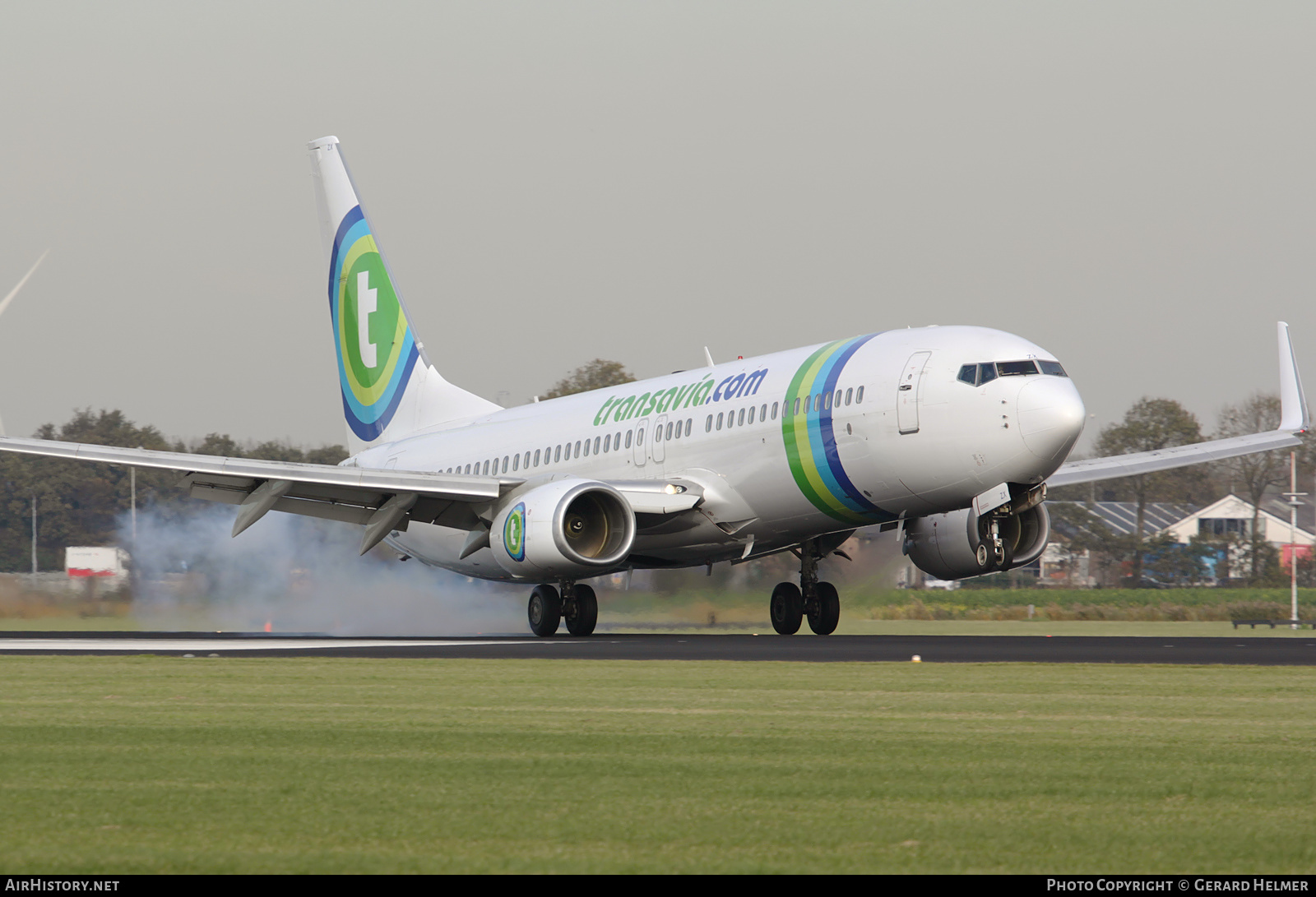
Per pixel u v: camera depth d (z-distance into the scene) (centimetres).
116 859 2594
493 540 9975
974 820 2947
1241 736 4172
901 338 9569
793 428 9788
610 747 3953
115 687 5728
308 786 3328
